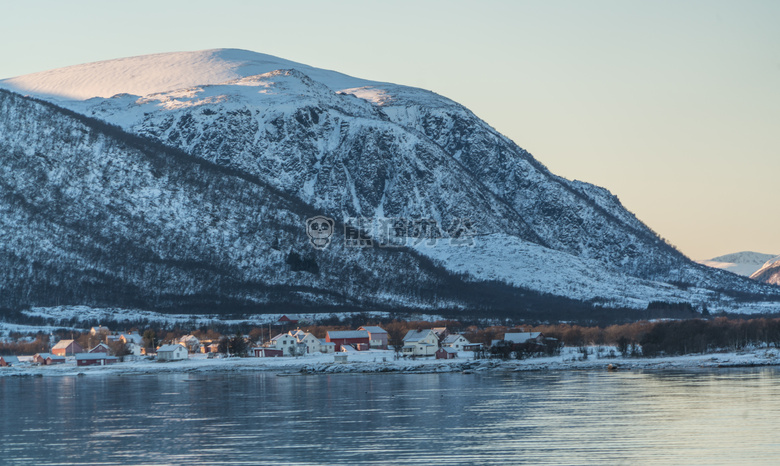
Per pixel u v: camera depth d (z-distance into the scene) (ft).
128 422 395.14
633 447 310.24
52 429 378.73
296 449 321.11
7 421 405.80
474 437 336.08
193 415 414.21
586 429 347.77
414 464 291.58
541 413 393.91
